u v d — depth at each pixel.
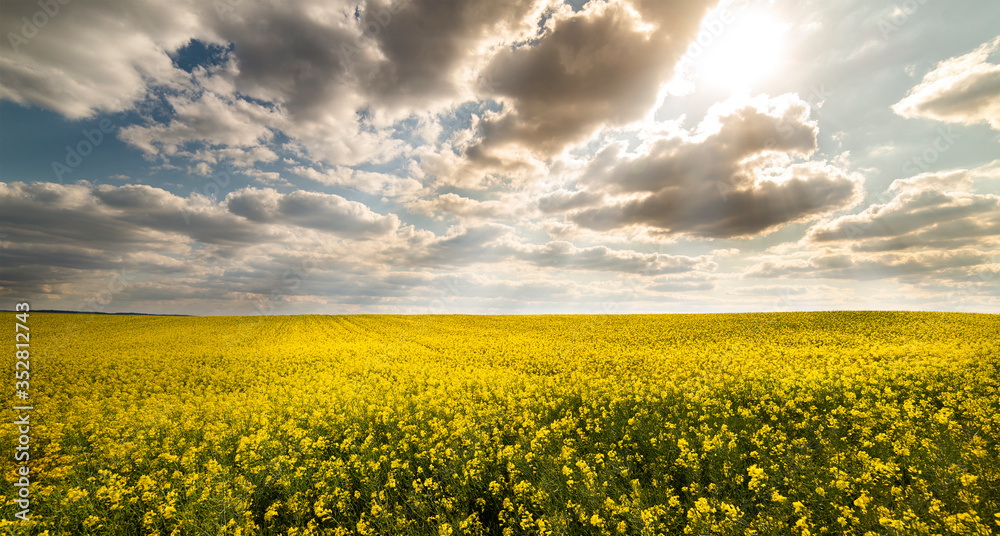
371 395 12.62
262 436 8.69
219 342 32.97
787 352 18.58
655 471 6.52
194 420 10.88
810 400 9.81
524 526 5.28
